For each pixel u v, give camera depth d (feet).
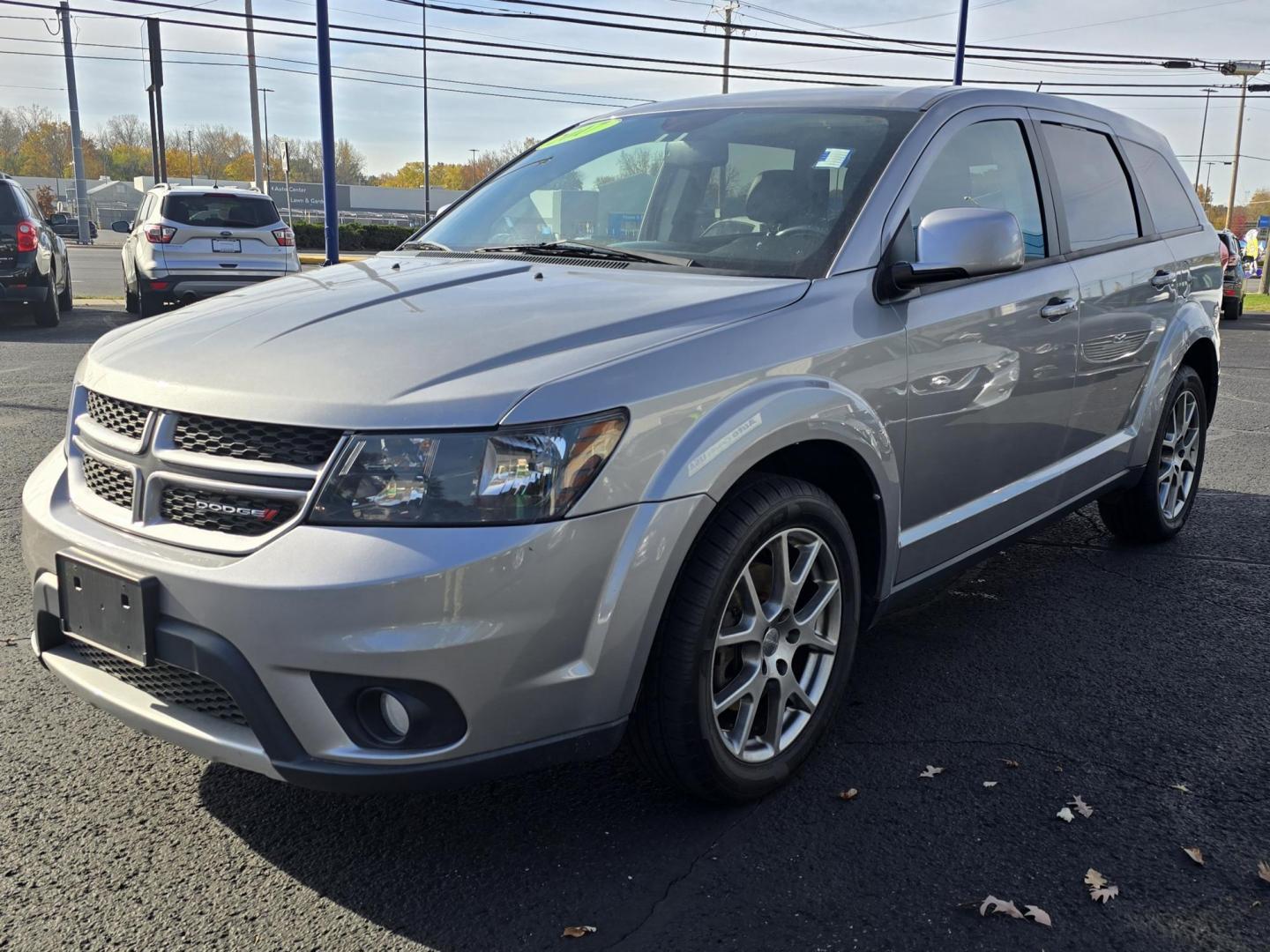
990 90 12.23
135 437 7.91
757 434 8.20
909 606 13.80
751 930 7.39
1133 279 13.83
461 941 7.29
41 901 7.64
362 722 7.19
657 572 7.66
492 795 9.14
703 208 10.94
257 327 8.56
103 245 132.57
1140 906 7.66
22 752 9.71
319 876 7.99
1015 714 10.71
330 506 7.05
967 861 8.18
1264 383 35.45
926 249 9.47
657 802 9.04
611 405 7.47
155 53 99.30
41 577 8.39
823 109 11.60
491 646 7.09
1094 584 14.64
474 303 8.89
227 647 7.11
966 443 10.88
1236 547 16.43
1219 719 10.64
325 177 60.49
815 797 9.11
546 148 13.34
